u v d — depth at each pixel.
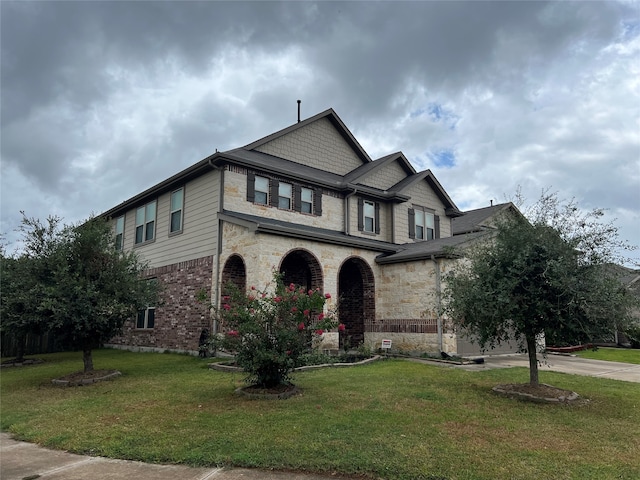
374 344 15.77
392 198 19.25
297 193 16.77
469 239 10.60
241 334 8.22
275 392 8.10
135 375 11.16
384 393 8.30
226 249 14.38
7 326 11.09
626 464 4.75
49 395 9.04
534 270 8.12
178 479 4.41
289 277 16.42
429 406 7.34
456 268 9.66
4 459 5.13
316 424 6.13
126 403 7.81
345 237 15.80
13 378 11.72
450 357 13.57
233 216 13.98
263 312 8.45
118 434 5.88
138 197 19.11
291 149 18.58
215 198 15.06
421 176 20.56
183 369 11.96
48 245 11.02
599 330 7.86
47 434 6.07
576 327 7.87
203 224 15.54
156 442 5.48
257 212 15.52
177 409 7.20
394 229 19.36
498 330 8.85
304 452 5.00
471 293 8.37
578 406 7.60
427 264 14.69
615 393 8.82
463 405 7.48
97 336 11.23
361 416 6.57
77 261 11.02
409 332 14.88
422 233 20.66
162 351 16.88
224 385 9.27
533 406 7.54
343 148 20.77
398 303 15.41
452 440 5.49
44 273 10.88
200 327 15.01
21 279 10.78
